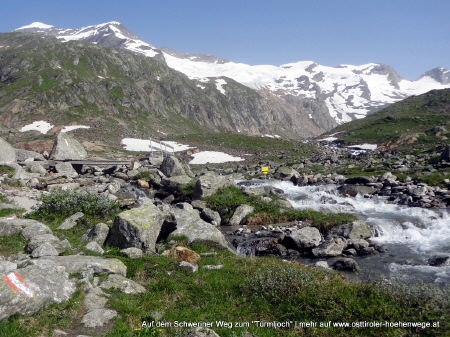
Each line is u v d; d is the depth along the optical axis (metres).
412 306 8.16
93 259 10.08
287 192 31.69
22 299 7.00
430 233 19.66
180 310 8.42
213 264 12.50
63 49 169.75
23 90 123.56
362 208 25.62
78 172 39.41
